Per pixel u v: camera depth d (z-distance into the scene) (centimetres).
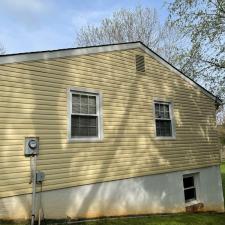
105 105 952
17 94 753
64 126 838
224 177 2381
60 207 806
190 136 1266
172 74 1231
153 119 1110
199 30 1405
